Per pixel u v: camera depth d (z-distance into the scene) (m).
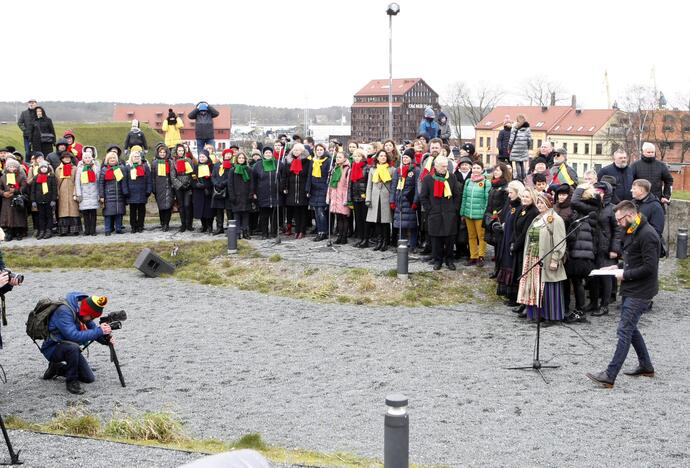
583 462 8.00
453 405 9.80
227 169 20.88
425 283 15.94
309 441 8.70
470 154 17.47
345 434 8.92
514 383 10.61
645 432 8.82
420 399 10.05
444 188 16.00
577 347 12.20
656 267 10.23
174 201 22.45
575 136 107.25
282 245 19.59
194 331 13.65
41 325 10.50
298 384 10.80
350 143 19.47
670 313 14.55
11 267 19.20
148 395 10.41
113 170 21.88
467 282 15.95
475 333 13.15
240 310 15.09
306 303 15.52
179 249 19.69
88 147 22.30
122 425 8.82
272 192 20.14
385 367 11.46
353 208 19.45
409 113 127.94
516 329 13.33
